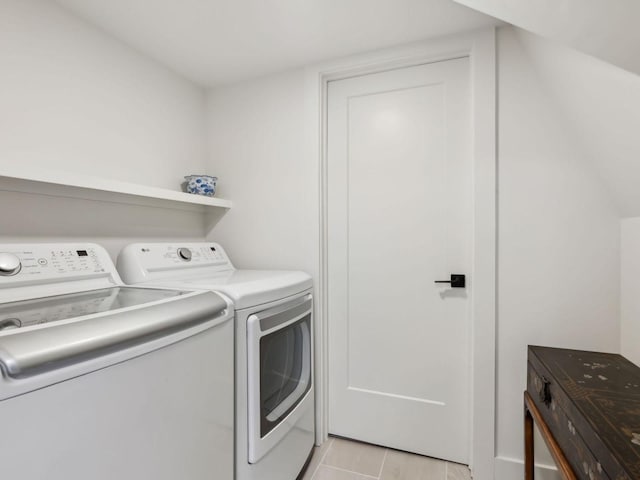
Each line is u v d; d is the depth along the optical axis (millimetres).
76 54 1265
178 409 818
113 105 1414
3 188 1054
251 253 1845
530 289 1346
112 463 652
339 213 1740
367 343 1692
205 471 914
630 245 1177
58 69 1204
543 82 1292
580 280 1286
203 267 1594
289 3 1215
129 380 689
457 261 1527
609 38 713
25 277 961
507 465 1364
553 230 1313
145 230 1577
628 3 628
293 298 1384
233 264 1886
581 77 991
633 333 1159
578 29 734
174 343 807
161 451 765
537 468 1324
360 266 1704
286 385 1393
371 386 1687
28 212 1122
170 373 794
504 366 1380
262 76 1811
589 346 1277
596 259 1269
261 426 1144
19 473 516
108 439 646
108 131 1391
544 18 750
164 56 1596
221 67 1712
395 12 1271
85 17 1283
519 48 1344
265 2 1208
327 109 1757
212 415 947
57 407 566
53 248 1091
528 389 1210
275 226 1788
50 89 1178
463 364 1522
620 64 750
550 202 1315
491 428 1379
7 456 503
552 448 860
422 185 1588
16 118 1084
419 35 1436
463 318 1522
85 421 607
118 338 657
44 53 1160
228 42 1482
